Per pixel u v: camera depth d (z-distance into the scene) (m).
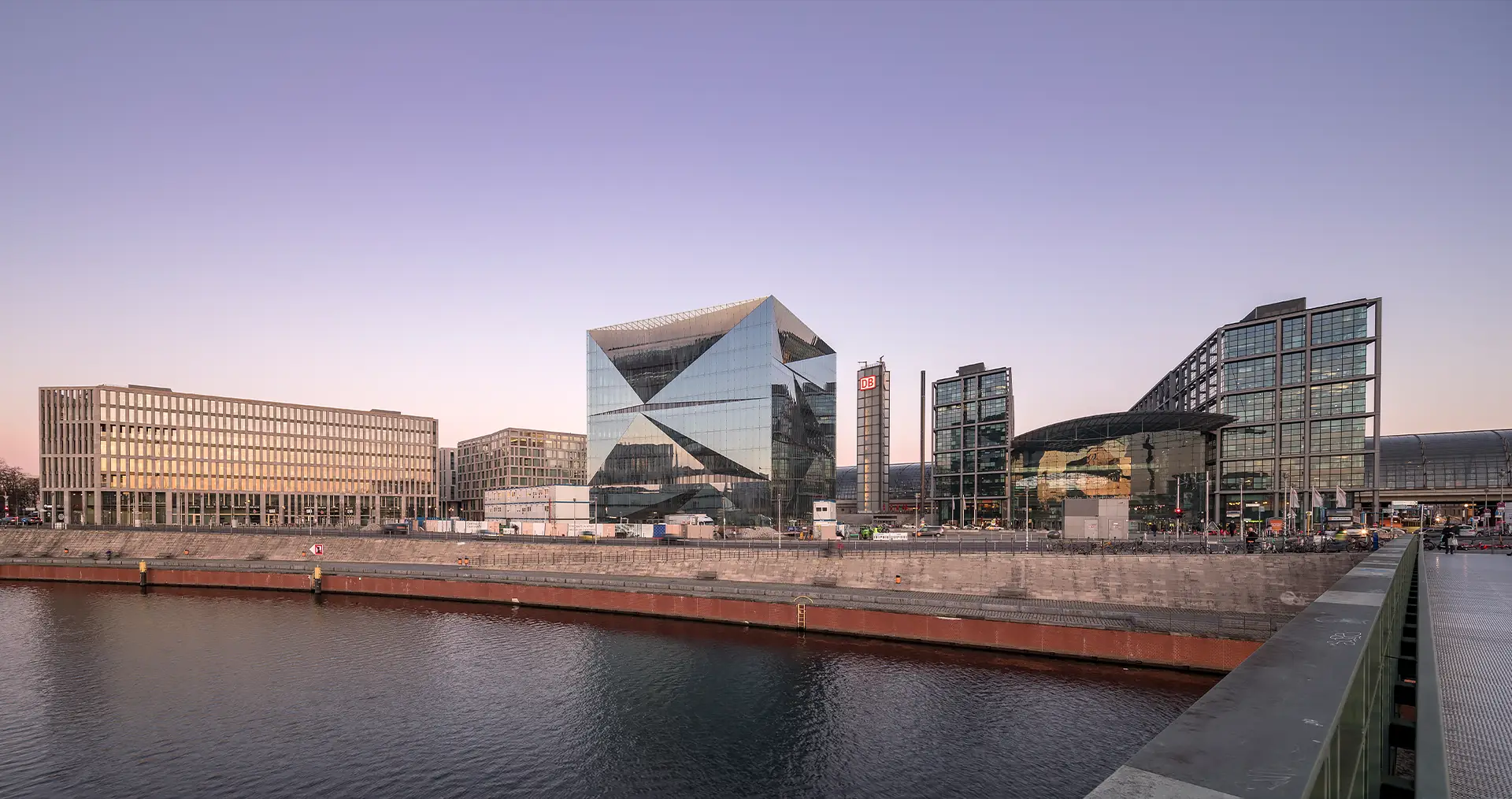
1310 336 145.12
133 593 97.81
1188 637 52.12
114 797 38.75
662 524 110.06
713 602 71.69
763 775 40.38
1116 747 41.56
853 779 39.50
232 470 189.50
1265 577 58.06
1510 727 8.55
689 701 50.94
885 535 101.81
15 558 114.62
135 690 55.06
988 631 59.06
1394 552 16.31
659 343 132.62
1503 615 16.67
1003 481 169.38
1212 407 168.88
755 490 119.38
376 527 140.00
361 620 77.44
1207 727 2.94
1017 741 42.72
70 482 172.50
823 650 60.97
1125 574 63.00
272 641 68.75
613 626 71.81
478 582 85.62
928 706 48.25
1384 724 6.81
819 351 141.00
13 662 62.72
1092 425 134.38
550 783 39.94
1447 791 4.03
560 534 113.31
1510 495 141.62
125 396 176.38
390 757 43.16
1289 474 145.62
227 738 46.06
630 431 133.75
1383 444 160.62
